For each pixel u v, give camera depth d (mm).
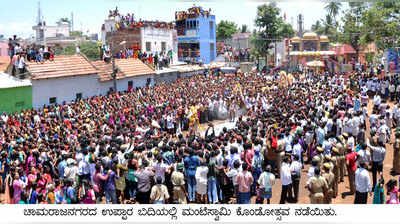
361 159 12203
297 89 28062
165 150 12234
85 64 29578
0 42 47938
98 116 19312
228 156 11891
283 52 61594
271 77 41219
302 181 13836
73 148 13367
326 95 24688
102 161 11633
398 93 28469
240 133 13828
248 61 55094
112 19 44625
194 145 12820
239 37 70562
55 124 17312
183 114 23406
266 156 13531
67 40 51844
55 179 10734
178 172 11055
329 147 13680
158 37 45875
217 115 25891
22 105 24141
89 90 29469
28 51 26422
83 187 10883
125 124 17266
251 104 25375
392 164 15258
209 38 55531
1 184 13516
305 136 15430
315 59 56906
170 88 31844
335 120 17000
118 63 34688
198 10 52812
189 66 46500
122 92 31312
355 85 31922
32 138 14555
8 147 14273
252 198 12484
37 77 24859
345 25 46531
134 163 11914
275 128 14719
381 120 17141
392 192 9602
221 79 38875
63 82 27062
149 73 36562
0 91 22641
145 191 11406
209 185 11422
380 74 37312
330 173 10477
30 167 12133
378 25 35094
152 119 20125
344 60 55906
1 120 18297
